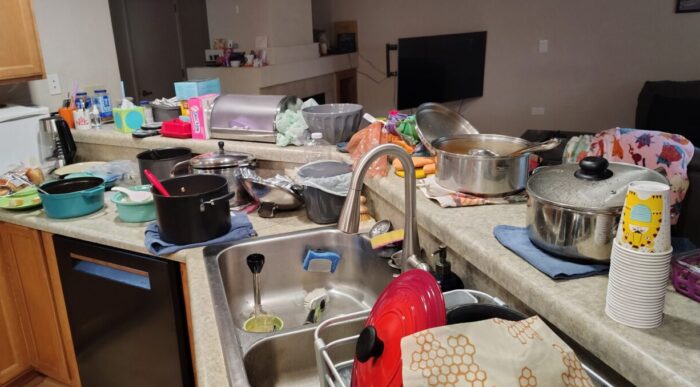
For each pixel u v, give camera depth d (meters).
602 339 0.69
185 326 1.56
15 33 2.17
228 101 2.07
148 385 1.70
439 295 0.72
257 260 1.32
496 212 1.17
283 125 1.93
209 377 0.89
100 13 2.82
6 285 2.01
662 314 0.69
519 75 4.96
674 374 0.60
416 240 1.05
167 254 1.45
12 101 2.43
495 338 0.61
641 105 4.14
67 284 1.77
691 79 4.41
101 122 2.55
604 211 0.80
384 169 1.54
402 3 5.17
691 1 4.22
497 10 4.85
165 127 2.15
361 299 1.49
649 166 1.04
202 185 1.60
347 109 1.99
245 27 4.36
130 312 1.62
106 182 2.04
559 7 4.66
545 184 0.92
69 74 2.69
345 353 1.13
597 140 1.16
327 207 1.57
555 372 0.59
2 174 2.11
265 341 1.07
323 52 5.14
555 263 0.87
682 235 1.03
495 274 0.93
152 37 4.77
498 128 5.17
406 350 0.60
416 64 4.43
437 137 1.59
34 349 2.09
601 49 4.62
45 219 1.78
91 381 1.88
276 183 1.65
